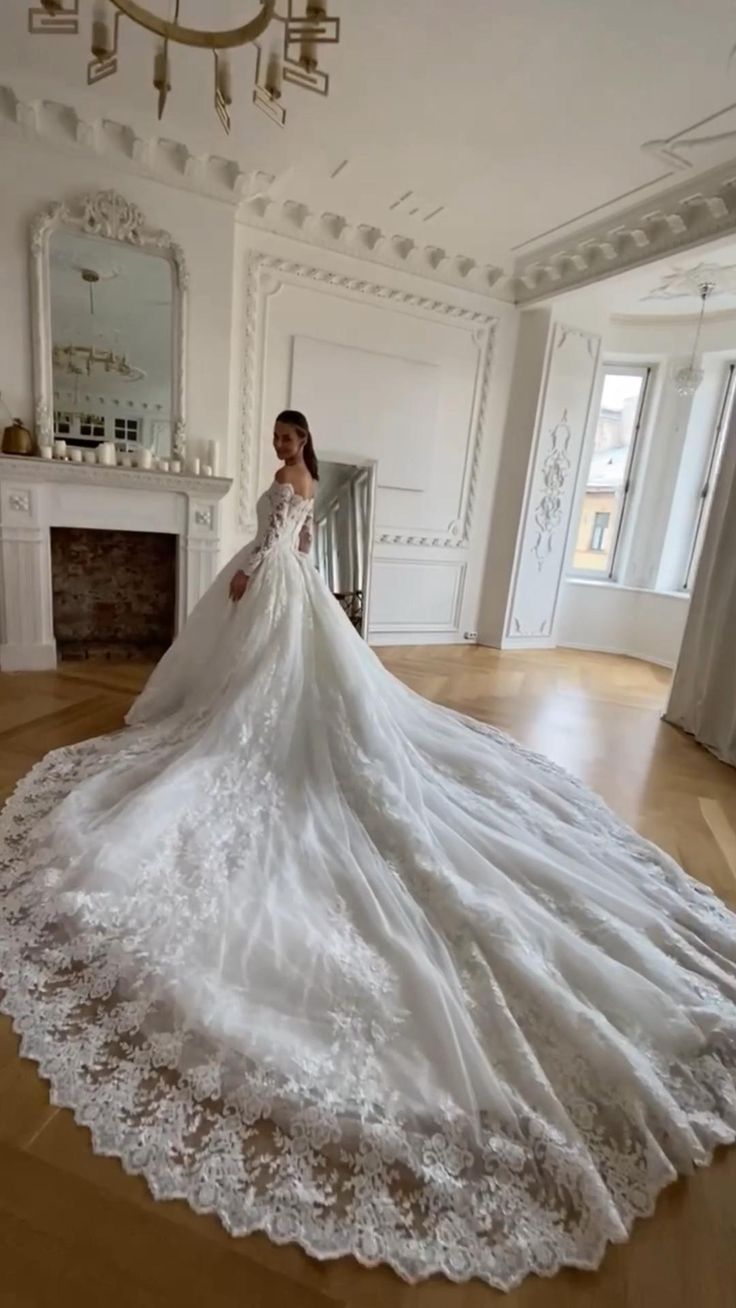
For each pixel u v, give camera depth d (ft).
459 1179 3.33
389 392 15.88
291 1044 3.86
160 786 5.97
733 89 9.02
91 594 13.84
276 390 14.64
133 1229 3.03
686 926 5.60
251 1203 3.16
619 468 19.81
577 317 16.78
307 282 14.39
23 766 7.75
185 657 8.88
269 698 6.87
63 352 11.93
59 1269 2.86
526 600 18.34
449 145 10.99
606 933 5.06
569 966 4.62
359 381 15.46
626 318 18.21
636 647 19.35
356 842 5.74
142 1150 3.35
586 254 14.48
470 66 9.03
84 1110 3.53
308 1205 3.17
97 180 11.43
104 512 12.47
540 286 16.07
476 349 16.78
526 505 17.47
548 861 5.84
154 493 12.74
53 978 4.37
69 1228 3.01
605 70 8.90
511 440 17.48
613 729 11.85
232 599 8.09
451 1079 3.74
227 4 8.21
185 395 12.90
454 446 17.15
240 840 5.67
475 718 11.64
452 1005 4.15
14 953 4.56
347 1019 4.07
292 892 5.12
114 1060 3.83
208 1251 2.97
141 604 14.24
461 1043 3.92
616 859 6.43
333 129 10.69
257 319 13.97
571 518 18.26
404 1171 3.35
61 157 11.10
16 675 11.87
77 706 10.16
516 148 10.93
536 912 5.09
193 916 4.77
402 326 15.70
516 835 6.39
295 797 6.29
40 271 11.28
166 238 12.01
